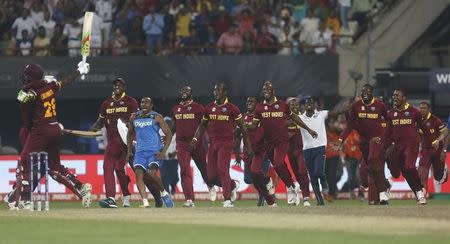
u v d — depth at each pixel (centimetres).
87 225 5050
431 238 4272
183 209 6341
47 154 6462
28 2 11581
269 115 7200
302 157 7594
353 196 9388
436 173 8262
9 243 4228
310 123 7669
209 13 11481
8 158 9369
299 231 4616
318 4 11606
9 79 10912
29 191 6562
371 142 7262
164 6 11494
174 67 11062
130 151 7069
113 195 7106
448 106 10369
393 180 9525
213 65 11050
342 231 4603
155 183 7062
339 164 9288
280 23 11512
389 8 11250
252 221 5188
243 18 11412
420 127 7388
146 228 4831
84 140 11512
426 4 11312
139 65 11031
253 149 7262
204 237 4381
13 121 11675
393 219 5259
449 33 11594
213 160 7350
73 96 10931
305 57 11012
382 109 7300
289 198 7569
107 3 11519
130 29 11406
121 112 7138
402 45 11238
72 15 11494
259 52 11350
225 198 7219
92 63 10969
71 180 6838
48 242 4228
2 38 11519
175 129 7406
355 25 11575
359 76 9962
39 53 11306
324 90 11019
